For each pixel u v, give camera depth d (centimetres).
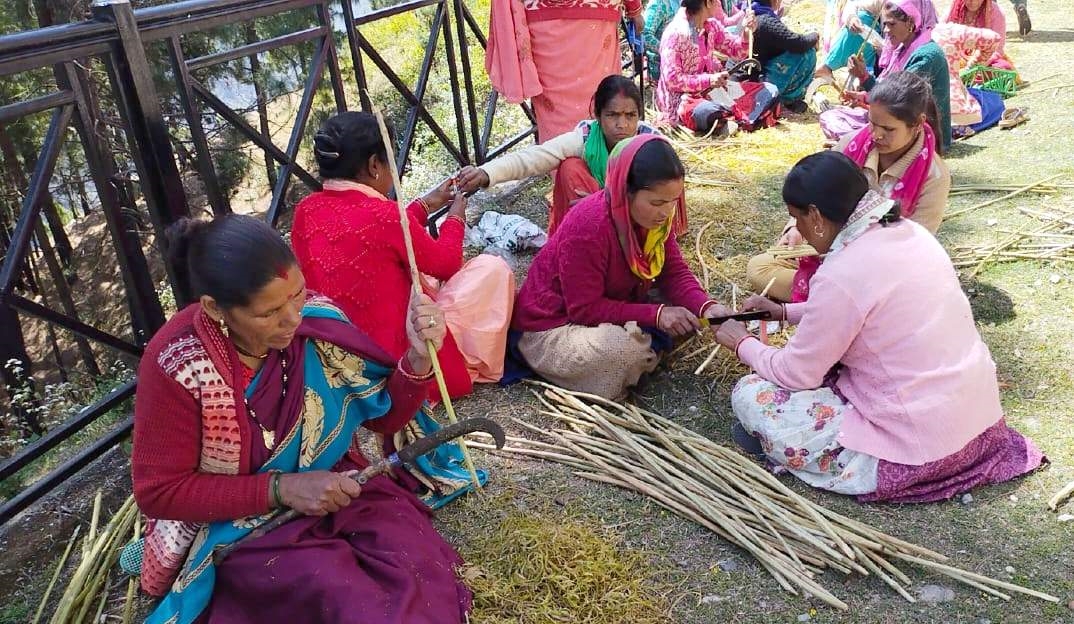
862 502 254
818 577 230
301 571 189
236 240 169
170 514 191
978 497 252
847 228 244
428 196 333
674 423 295
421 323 209
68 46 255
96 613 237
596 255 297
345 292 278
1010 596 217
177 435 185
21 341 629
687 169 540
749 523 246
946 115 464
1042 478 256
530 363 325
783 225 451
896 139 328
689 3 592
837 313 241
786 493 250
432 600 196
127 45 271
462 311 317
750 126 608
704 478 262
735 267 405
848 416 255
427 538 217
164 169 292
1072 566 226
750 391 273
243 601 197
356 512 211
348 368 208
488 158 542
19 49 239
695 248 429
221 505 190
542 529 246
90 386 689
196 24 301
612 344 296
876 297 238
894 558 233
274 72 803
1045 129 541
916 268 240
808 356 250
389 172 290
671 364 336
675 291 316
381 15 417
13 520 275
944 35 599
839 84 694
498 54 487
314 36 367
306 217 288
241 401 187
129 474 295
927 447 244
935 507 250
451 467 275
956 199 460
